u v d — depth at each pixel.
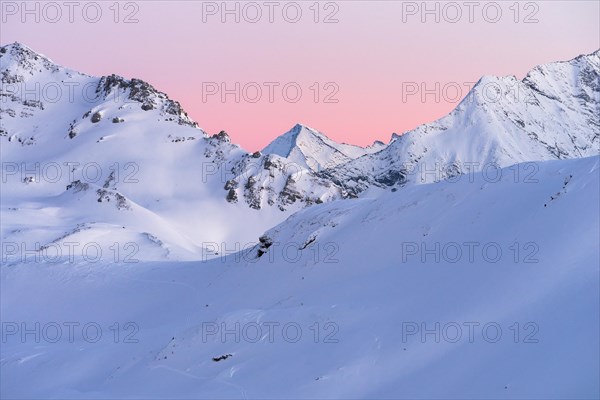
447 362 40.06
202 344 49.28
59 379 54.62
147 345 57.25
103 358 57.53
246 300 65.19
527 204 53.59
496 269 46.69
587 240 44.25
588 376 34.31
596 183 48.50
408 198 66.62
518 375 36.41
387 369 41.31
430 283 49.75
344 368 42.12
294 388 41.28
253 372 44.19
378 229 63.56
